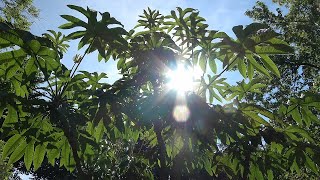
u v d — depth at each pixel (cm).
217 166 516
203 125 438
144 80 488
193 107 439
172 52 500
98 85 533
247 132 463
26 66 435
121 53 523
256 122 462
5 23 423
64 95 466
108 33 468
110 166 546
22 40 419
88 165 527
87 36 470
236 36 441
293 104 507
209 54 495
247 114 457
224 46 462
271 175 509
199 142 484
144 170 552
